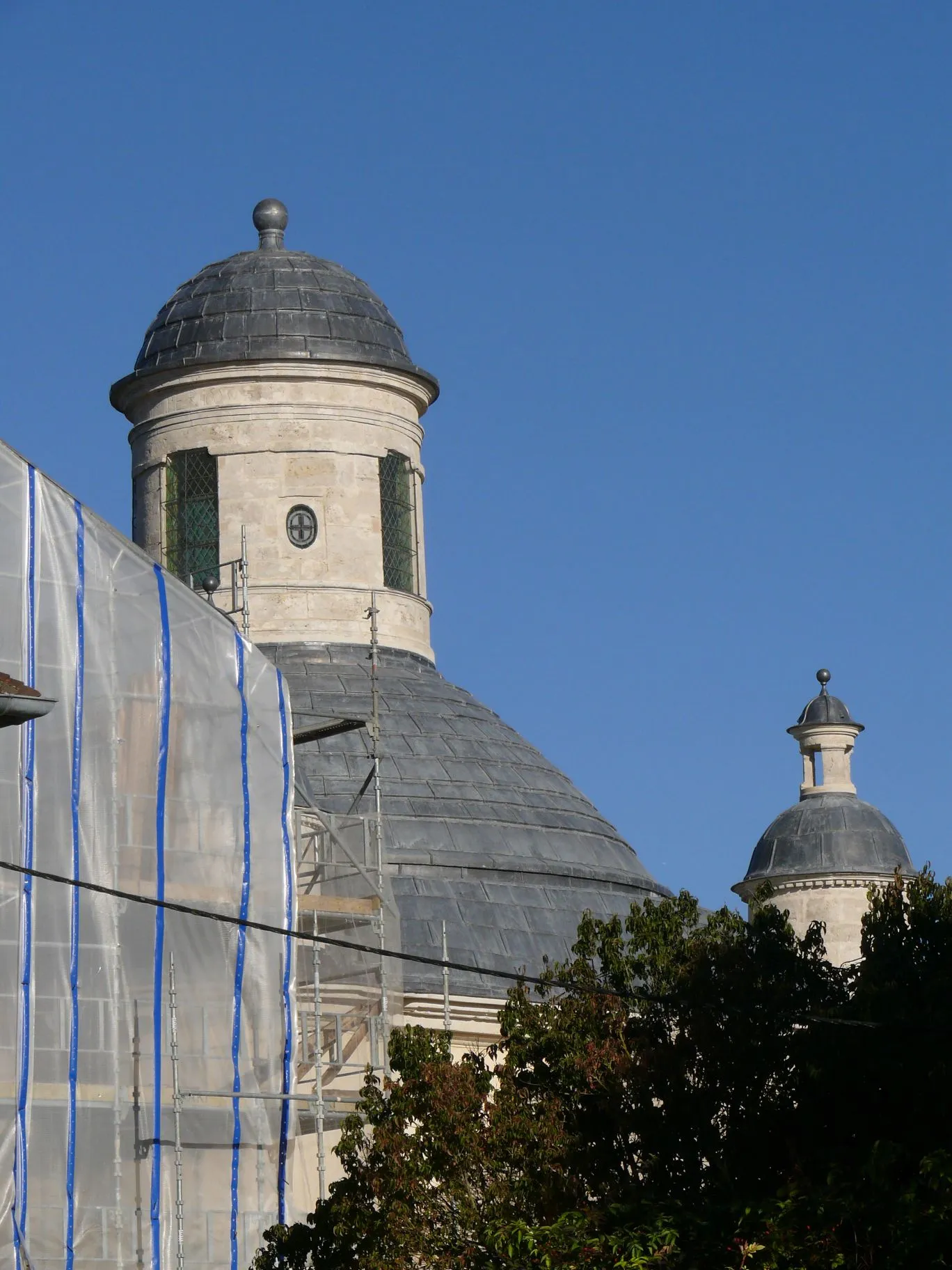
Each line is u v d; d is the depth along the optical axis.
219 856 44.38
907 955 45.19
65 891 42.25
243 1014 44.19
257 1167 44.12
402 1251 39.41
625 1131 42.34
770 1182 41.16
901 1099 41.56
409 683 65.19
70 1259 41.44
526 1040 43.66
